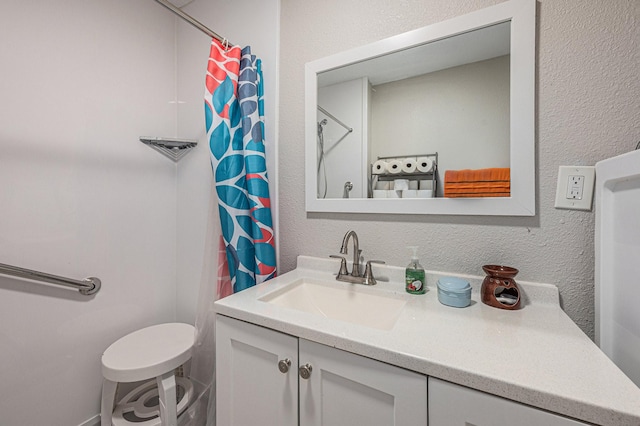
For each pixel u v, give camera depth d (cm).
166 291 155
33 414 107
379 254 106
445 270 94
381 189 104
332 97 113
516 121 81
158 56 150
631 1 70
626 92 71
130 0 138
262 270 113
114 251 132
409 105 98
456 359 52
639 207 54
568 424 42
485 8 85
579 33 75
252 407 77
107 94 129
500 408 46
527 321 68
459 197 90
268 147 127
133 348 115
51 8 110
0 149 99
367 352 58
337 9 112
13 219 102
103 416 108
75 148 118
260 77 124
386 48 101
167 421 104
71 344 117
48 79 110
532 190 80
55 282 111
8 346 101
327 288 104
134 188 140
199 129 149
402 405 55
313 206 118
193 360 125
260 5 128
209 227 127
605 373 47
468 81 89
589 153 75
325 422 65
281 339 70
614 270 62
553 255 79
